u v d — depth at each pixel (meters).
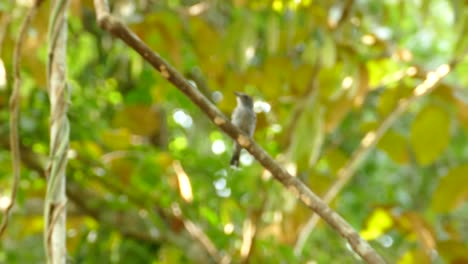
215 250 10.89
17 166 6.88
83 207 11.42
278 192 9.84
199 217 11.59
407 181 17.58
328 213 5.89
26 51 9.70
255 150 6.07
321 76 10.39
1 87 10.77
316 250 12.10
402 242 12.53
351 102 10.43
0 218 11.38
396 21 13.51
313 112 9.82
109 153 11.70
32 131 11.75
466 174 10.03
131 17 10.71
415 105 14.67
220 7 12.28
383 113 10.87
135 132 11.97
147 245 11.80
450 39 14.25
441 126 10.27
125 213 11.48
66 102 6.21
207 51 11.09
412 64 11.09
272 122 11.25
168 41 10.64
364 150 10.88
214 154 12.86
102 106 12.91
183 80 6.11
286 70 10.83
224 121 6.08
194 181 11.73
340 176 10.86
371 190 17.19
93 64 13.26
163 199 11.21
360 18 11.29
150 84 11.94
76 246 11.86
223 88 11.16
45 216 5.95
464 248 9.68
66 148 6.09
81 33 12.44
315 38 10.82
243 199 11.79
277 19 10.46
